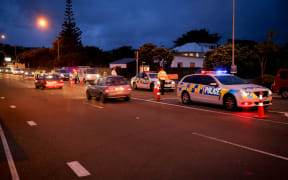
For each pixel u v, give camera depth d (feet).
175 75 108.99
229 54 101.60
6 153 18.75
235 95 34.24
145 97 54.29
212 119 30.07
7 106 42.14
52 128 26.35
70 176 14.60
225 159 16.83
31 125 27.86
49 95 59.21
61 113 35.27
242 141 20.89
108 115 33.47
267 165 15.72
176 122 28.60
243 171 14.88
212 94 37.65
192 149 19.01
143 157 17.48
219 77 38.34
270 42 84.99
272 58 93.61
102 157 17.61
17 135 23.76
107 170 15.35
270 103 34.96
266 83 70.90
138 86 74.59
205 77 39.99
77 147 19.92
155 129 25.40
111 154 18.19
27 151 19.16
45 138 22.61
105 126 26.99
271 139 21.40
